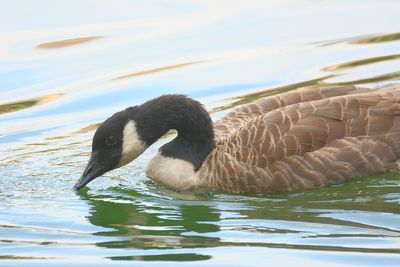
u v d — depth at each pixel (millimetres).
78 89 20219
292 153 15516
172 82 20250
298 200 15312
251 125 16000
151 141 16609
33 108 19625
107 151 16359
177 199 16031
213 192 16062
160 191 16469
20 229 14805
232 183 15797
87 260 13414
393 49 21172
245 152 15750
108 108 19344
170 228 14688
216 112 18656
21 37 22344
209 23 23109
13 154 17938
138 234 14484
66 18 23281
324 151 15516
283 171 15492
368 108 15805
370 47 21375
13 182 16812
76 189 16156
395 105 15859
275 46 21781
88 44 22047
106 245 14023
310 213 14750
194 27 22859
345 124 15641
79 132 18688
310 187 15523
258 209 15117
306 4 24141
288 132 15617
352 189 15469
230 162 15852
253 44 21938
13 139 18547
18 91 20250
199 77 20375
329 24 22781
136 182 16969
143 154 18359
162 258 13367
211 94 19578
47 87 20359
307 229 14109
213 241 13945
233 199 15633
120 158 16406
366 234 13781
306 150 15531
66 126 18922
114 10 23812
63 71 20984
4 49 21812
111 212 15516
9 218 15289
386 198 15070
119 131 16312
